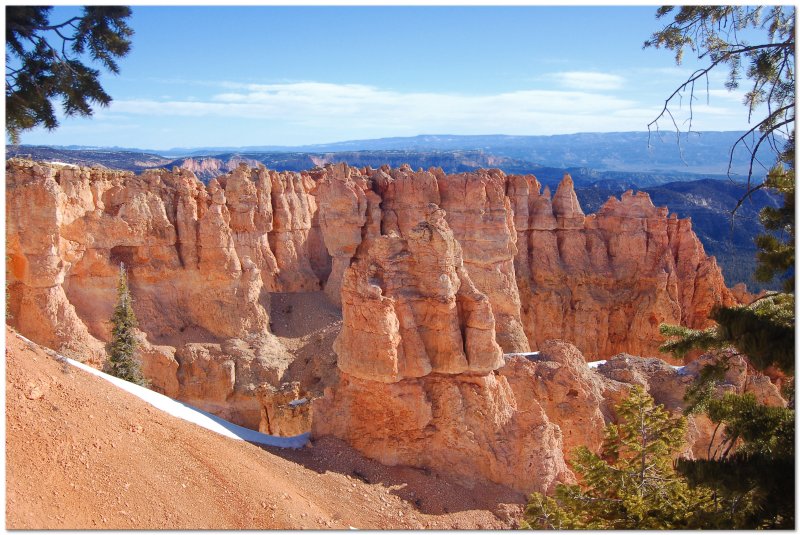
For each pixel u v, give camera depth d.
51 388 18.95
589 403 30.64
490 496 23.84
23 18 17.83
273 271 57.00
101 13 18.73
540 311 59.34
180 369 47.22
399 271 25.66
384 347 24.19
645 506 20.86
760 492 15.70
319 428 25.95
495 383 25.84
